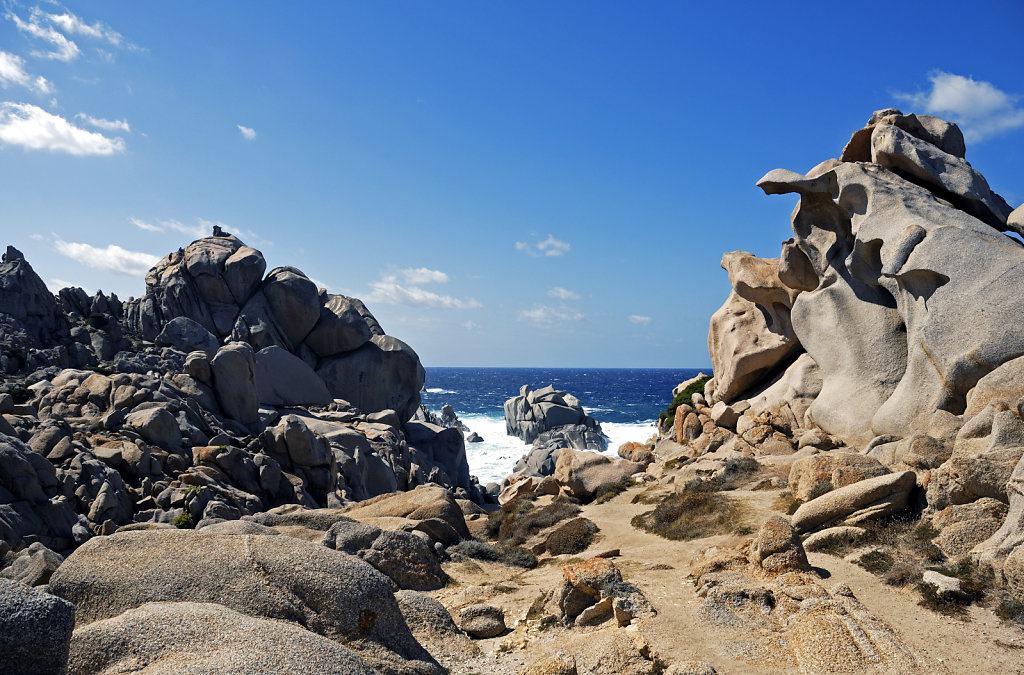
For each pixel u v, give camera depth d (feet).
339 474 126.41
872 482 55.52
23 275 167.63
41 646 18.61
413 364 225.15
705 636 38.68
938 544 48.16
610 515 86.74
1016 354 76.43
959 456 51.78
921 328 87.56
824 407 99.71
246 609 28.99
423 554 55.88
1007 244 86.28
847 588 40.68
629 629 39.40
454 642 40.40
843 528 53.52
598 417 415.03
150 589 29.43
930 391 85.15
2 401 100.83
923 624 38.60
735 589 42.11
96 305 196.03
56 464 85.30
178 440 104.47
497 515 93.86
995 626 37.93
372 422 183.32
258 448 111.45
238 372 135.13
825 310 105.19
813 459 68.13
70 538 73.67
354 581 31.17
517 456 280.92
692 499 76.69
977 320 80.38
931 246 87.10
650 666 35.58
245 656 21.04
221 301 209.97
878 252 98.07
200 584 29.66
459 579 58.95
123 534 32.24
